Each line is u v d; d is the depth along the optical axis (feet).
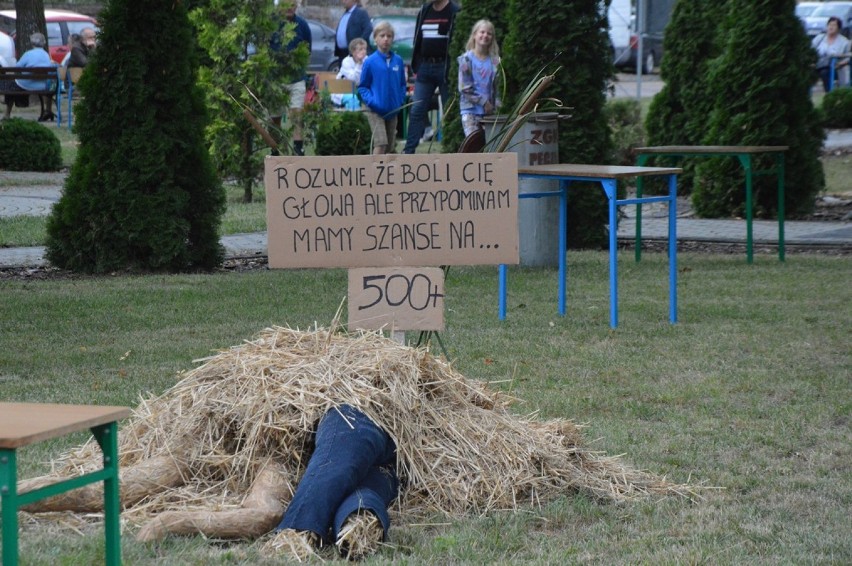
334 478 24.47
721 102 95.66
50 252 68.23
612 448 32.40
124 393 37.91
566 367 43.01
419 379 28.48
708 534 25.29
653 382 40.78
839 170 124.67
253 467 26.45
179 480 26.73
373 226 31.89
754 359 44.52
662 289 61.46
